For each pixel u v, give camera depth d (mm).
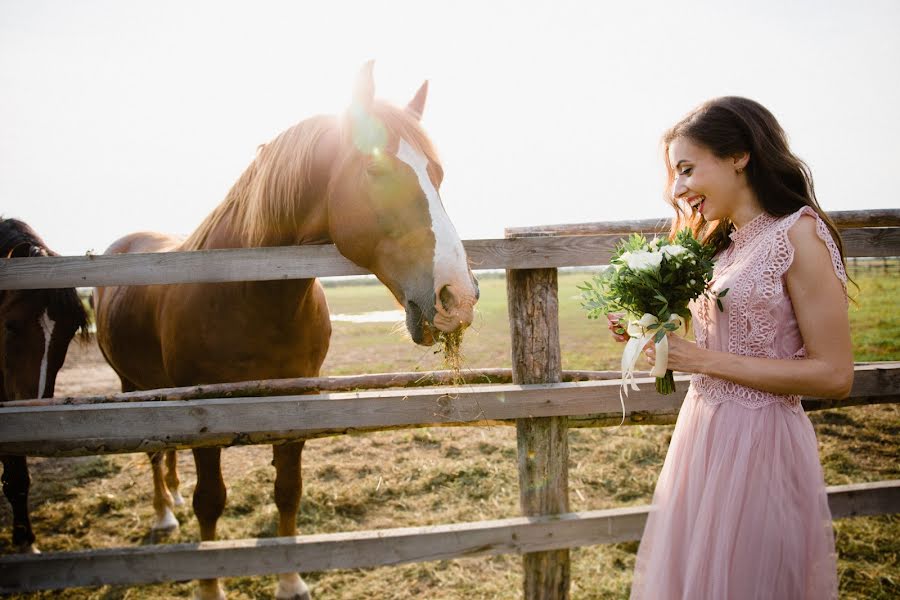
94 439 1998
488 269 2016
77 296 3295
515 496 3895
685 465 1594
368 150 1913
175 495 4023
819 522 1403
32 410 1885
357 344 11602
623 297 1523
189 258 1925
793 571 1373
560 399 2084
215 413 1943
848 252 2197
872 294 15375
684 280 1450
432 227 1883
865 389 2229
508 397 2047
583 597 2816
